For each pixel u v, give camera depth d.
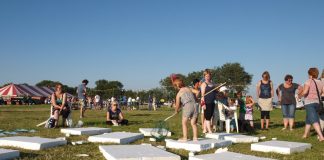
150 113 25.17
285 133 11.22
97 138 8.45
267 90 12.48
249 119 12.16
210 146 7.68
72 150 7.14
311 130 11.99
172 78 8.55
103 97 47.38
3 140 7.58
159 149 6.66
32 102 51.09
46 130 11.17
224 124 12.43
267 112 12.51
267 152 7.33
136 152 6.21
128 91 48.09
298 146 7.46
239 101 12.20
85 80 18.39
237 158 5.93
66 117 12.84
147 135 10.04
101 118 17.92
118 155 5.86
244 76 80.88
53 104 12.46
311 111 9.54
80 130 9.89
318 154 7.17
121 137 8.45
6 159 5.92
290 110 12.23
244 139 8.84
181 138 8.59
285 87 12.32
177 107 8.34
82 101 18.33
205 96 10.02
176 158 5.93
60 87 12.66
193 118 8.11
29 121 14.82
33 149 7.14
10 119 15.98
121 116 13.73
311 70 9.64
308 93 9.61
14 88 52.88
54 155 6.52
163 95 48.84
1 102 48.25
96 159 6.30
